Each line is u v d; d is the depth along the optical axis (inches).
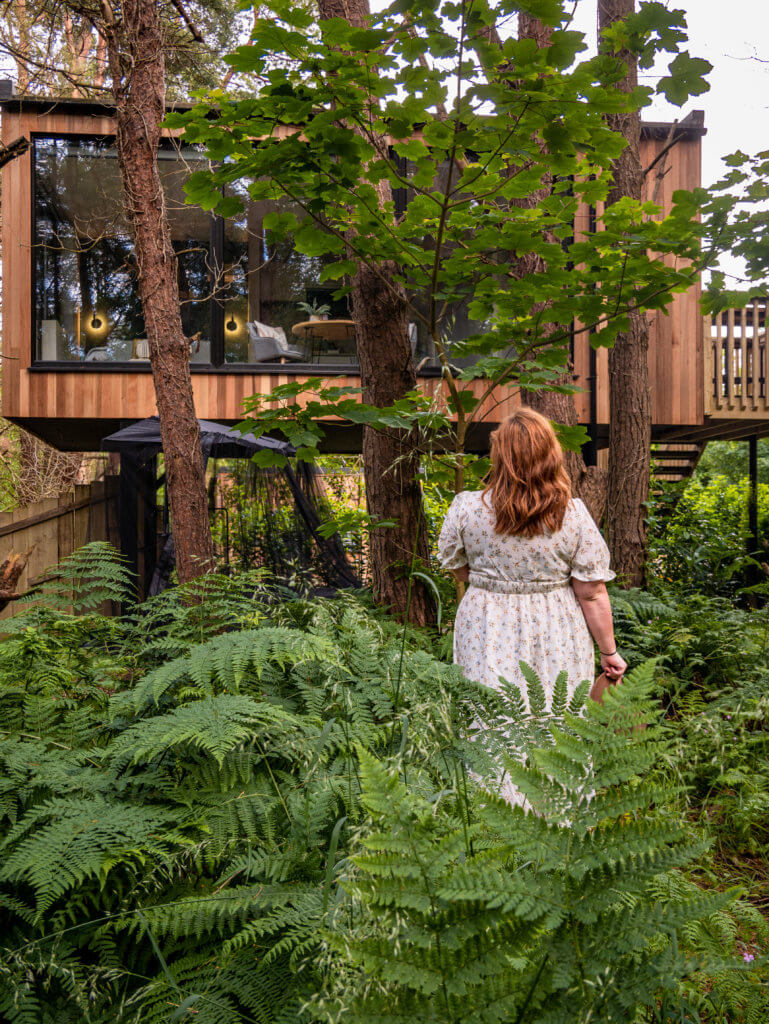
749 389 318.0
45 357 302.4
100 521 283.6
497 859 38.9
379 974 33.6
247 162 107.2
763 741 108.2
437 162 111.3
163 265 137.8
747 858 91.3
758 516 353.4
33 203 297.0
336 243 124.6
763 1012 53.2
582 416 305.0
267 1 87.3
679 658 150.9
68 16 257.1
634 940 33.0
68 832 58.7
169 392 136.4
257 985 53.6
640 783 44.7
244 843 64.8
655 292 124.2
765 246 116.0
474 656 88.4
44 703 82.7
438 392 115.6
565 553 87.8
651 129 300.4
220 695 74.9
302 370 306.0
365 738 71.2
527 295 125.0
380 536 141.1
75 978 54.0
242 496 234.2
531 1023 33.3
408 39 94.5
